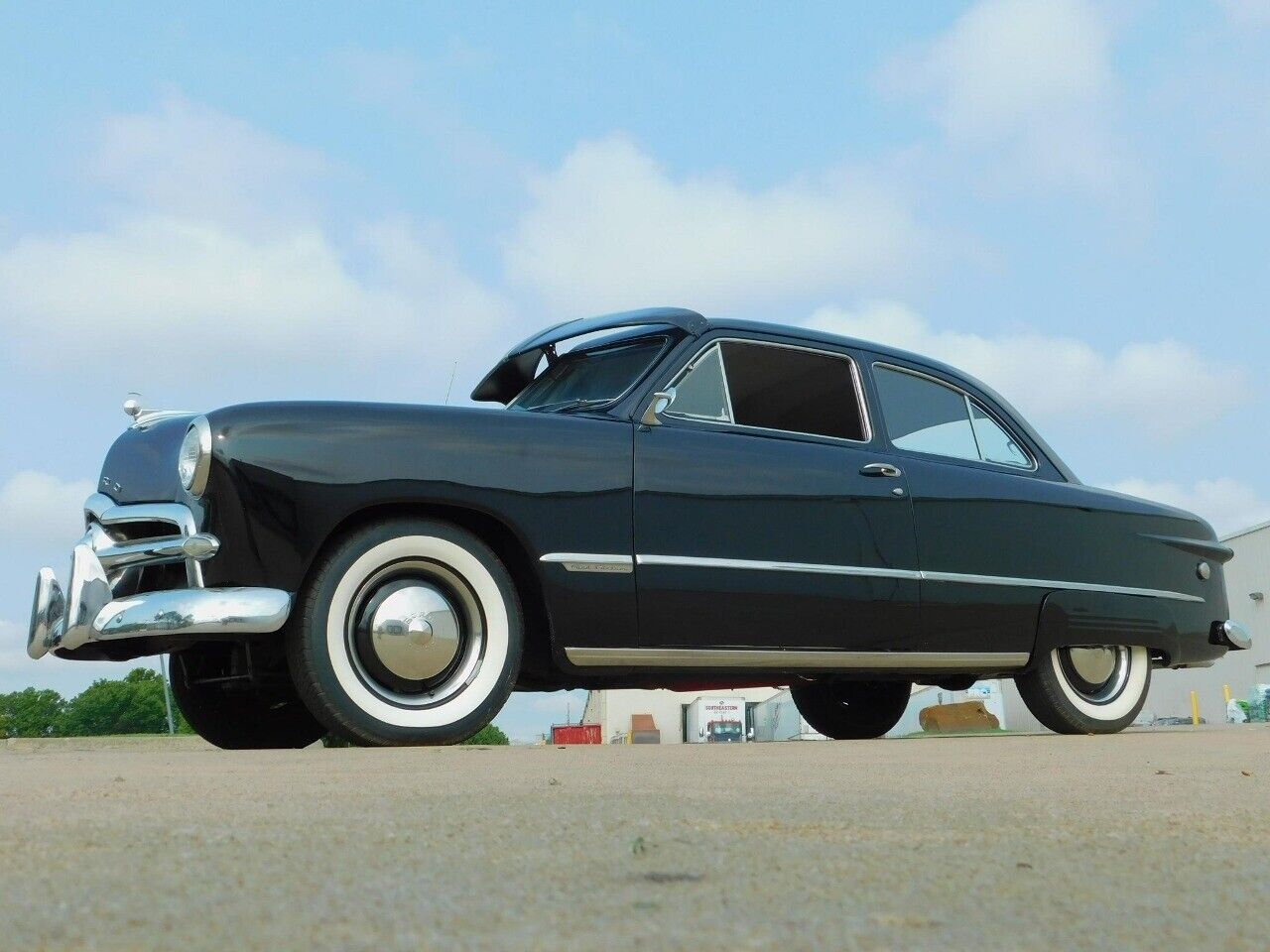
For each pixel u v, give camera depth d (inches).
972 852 55.1
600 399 168.7
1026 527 191.2
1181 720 1202.6
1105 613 197.9
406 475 141.9
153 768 101.1
